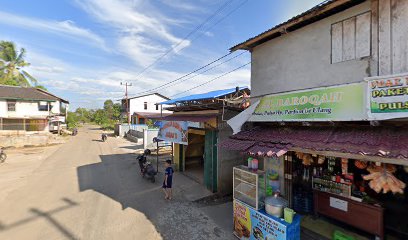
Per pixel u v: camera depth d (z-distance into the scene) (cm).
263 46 791
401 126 479
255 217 604
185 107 1327
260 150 606
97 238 663
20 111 3098
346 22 569
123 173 1414
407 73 420
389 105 443
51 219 782
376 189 494
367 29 531
